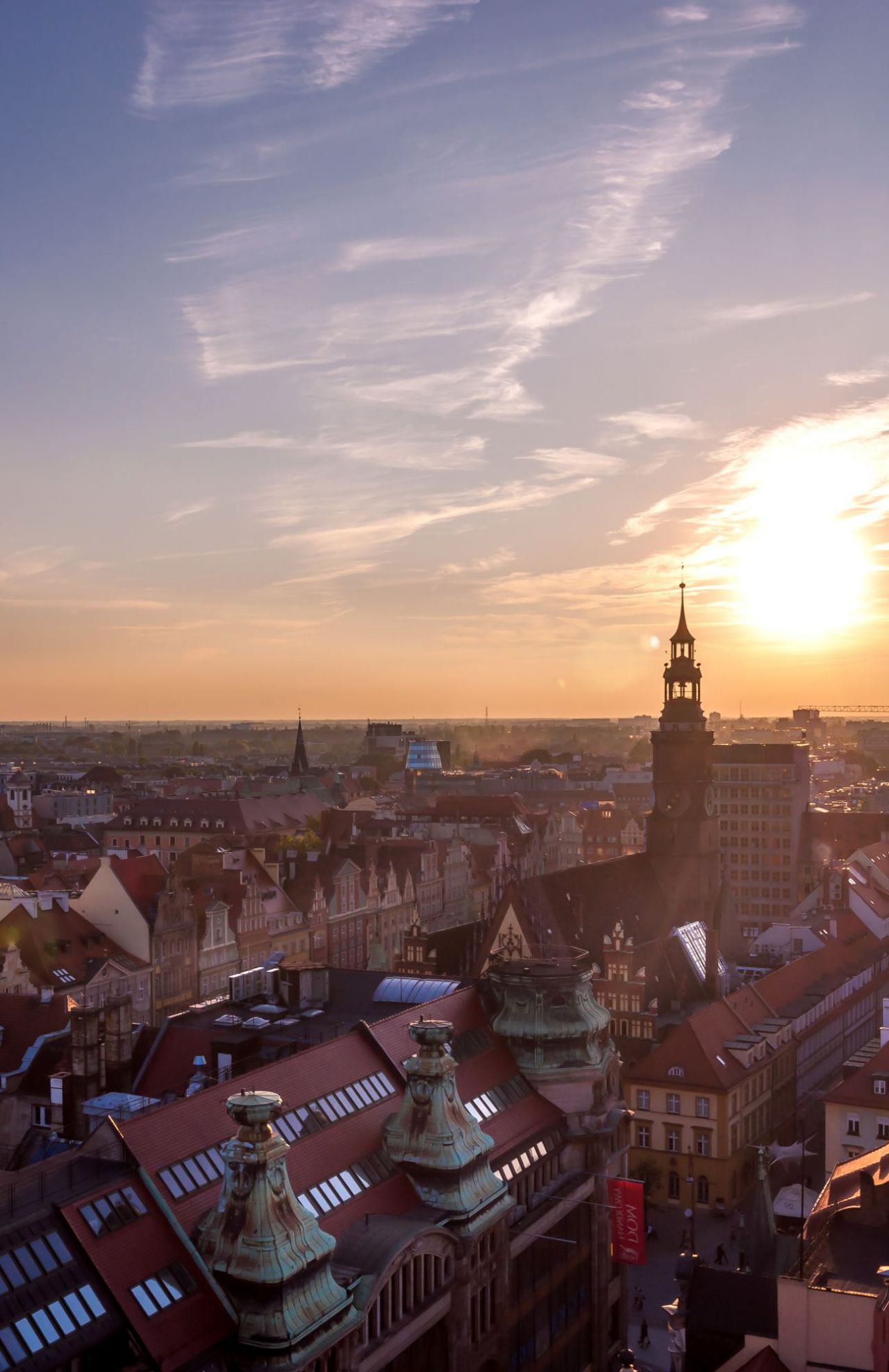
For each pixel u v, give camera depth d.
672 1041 124.56
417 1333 66.94
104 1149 62.09
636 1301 99.69
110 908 161.50
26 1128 87.25
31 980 144.25
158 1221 59.66
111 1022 81.88
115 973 153.00
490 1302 74.19
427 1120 72.50
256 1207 59.00
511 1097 86.12
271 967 95.56
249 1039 83.94
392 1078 78.31
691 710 167.12
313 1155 69.00
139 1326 55.03
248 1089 69.88
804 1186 105.25
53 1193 58.59
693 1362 66.62
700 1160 120.00
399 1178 71.75
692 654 168.12
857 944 175.62
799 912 195.12
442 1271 69.75
